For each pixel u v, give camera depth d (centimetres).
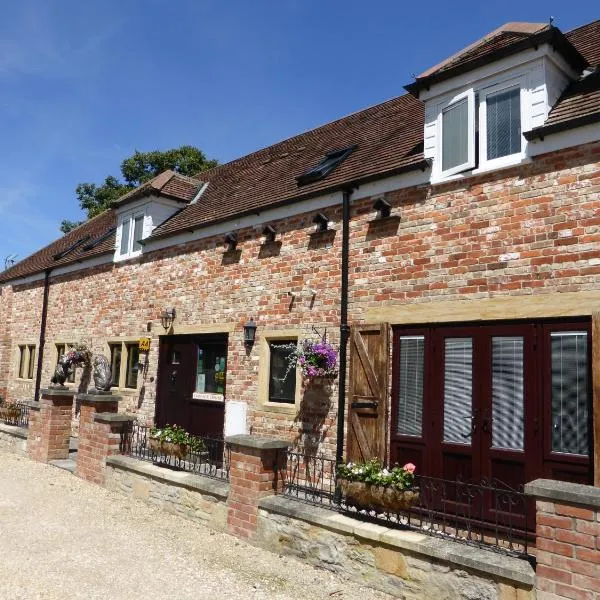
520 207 630
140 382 1184
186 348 1093
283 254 910
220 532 657
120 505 768
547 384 589
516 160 636
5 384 1744
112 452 870
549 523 408
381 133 982
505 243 637
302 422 828
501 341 632
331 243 837
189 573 535
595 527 387
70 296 1496
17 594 467
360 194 802
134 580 513
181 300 1111
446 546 470
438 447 666
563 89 669
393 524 527
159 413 1131
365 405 732
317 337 829
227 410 956
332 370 784
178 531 661
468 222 673
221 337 1018
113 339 1294
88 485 876
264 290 933
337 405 784
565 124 595
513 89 661
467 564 443
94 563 550
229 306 997
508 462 606
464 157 685
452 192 695
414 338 714
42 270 1616
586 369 565
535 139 621
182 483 716
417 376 704
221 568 550
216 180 1362
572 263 582
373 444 717
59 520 688
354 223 804
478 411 638
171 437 775
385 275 751
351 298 789
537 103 634
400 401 716
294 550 573
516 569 420
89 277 1427
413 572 478
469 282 662
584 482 550
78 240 1716
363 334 757
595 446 534
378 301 755
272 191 1014
